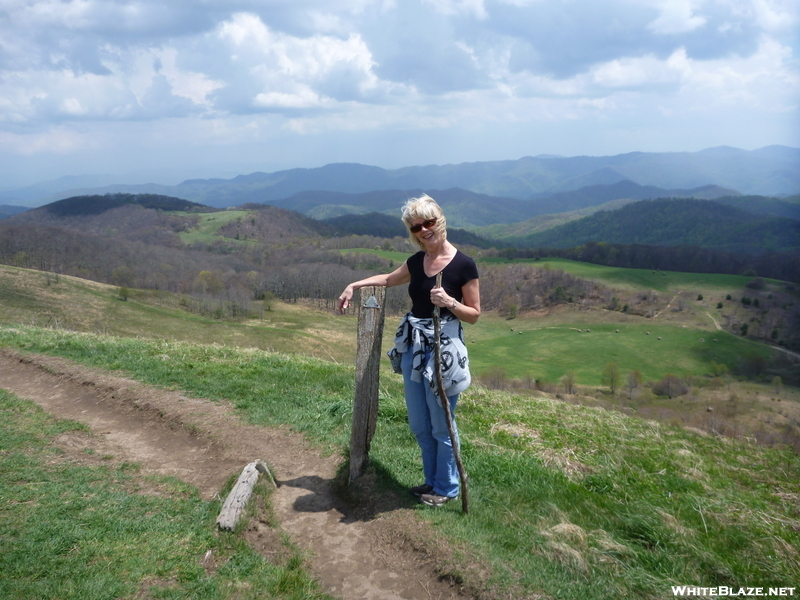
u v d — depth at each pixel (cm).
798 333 11294
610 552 406
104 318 7519
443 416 429
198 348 1080
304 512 457
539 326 13338
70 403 763
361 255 15400
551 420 809
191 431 641
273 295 11431
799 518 539
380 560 389
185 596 336
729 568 409
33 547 364
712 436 943
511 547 397
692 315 12900
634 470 613
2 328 1287
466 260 398
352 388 823
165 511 442
